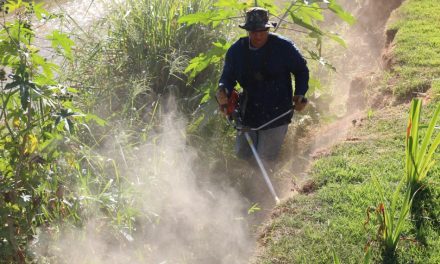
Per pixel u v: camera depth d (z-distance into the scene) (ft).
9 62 17.49
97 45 27.22
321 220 17.37
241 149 22.86
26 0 33.78
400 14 33.30
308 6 25.00
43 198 17.80
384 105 25.30
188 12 28.32
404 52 28.02
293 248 16.39
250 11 20.01
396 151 20.33
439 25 30.71
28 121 16.79
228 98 21.08
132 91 25.12
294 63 20.59
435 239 15.58
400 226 15.10
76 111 17.47
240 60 20.79
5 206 16.67
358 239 16.07
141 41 27.48
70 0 42.57
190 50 27.48
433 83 24.70
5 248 16.52
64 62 26.86
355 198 17.92
